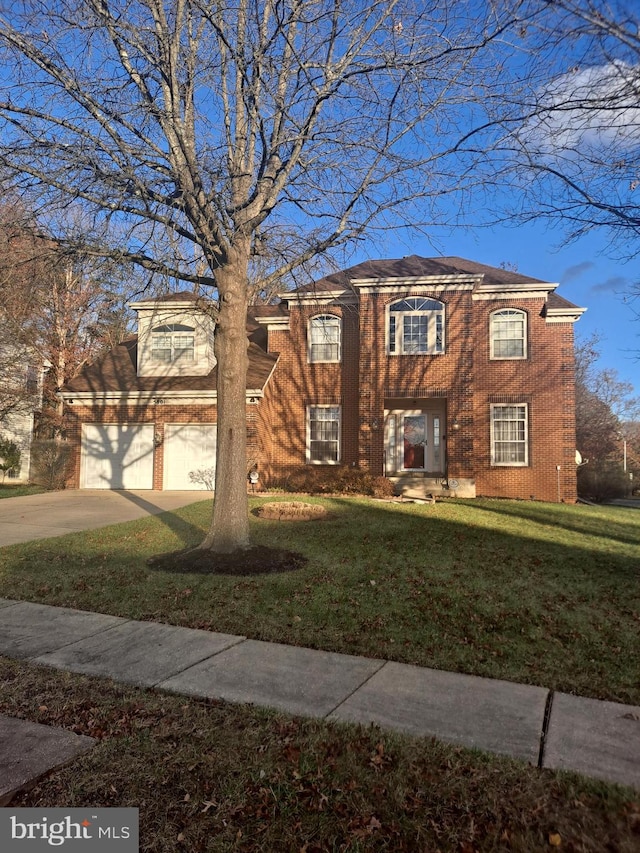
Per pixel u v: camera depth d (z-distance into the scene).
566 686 4.42
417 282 18.98
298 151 8.34
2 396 22.94
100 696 4.27
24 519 12.93
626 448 40.59
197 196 8.13
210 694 4.27
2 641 5.44
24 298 10.21
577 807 2.94
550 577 7.62
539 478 19.39
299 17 7.47
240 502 8.69
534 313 19.69
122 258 8.86
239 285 8.78
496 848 2.68
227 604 6.43
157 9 8.02
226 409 8.74
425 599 6.56
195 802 3.04
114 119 8.25
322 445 20.34
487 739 3.61
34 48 7.62
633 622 5.85
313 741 3.58
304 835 2.80
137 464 19.67
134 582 7.36
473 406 19.23
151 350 20.47
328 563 8.27
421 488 18.89
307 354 20.55
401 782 3.17
